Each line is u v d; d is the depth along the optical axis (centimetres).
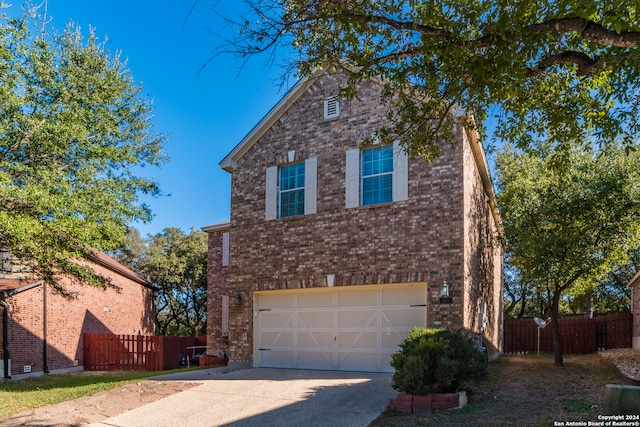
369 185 1348
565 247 1314
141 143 1689
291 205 1479
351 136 1380
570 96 861
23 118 1267
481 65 735
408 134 966
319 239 1388
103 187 1486
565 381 1084
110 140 1546
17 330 1827
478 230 1448
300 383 1130
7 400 1129
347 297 1348
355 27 800
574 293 1892
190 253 3619
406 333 1239
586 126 859
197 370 1549
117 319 2447
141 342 2033
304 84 1472
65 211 1294
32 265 1531
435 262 1204
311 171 1435
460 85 827
